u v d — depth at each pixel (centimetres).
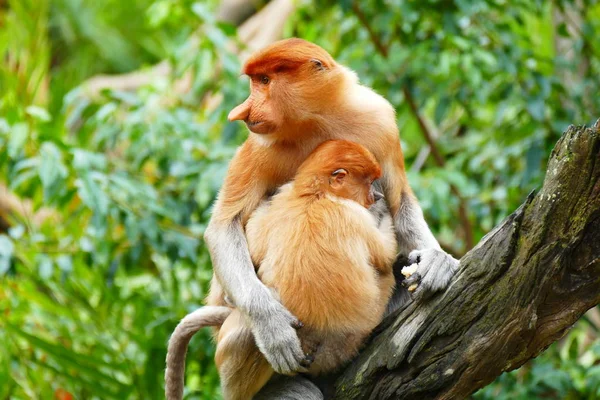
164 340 1183
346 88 826
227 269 795
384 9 1309
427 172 1223
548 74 1382
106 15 2448
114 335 1229
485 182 1388
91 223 1152
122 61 2408
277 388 783
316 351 764
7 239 1138
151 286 1326
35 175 1130
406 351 714
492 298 679
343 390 751
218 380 1185
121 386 1161
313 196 771
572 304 670
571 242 648
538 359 1178
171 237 1188
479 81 1182
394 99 1310
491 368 694
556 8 1438
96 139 1254
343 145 791
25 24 1650
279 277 759
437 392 712
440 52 1268
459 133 1709
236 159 840
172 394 877
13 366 1180
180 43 1338
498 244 676
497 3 1300
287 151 826
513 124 1345
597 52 1323
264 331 747
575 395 1098
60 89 1529
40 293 1234
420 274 726
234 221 826
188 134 1236
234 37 1309
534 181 1270
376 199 803
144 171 1337
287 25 1537
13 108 1201
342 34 1423
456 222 1489
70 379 1154
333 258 743
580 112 1287
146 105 1252
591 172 632
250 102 814
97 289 1259
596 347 1099
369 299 752
